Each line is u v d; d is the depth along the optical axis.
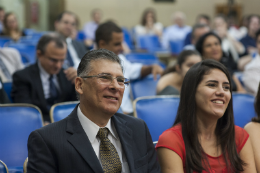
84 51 5.23
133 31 10.73
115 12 13.56
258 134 2.40
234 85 4.21
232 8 12.87
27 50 6.15
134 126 1.92
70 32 5.36
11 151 2.40
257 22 8.20
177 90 3.43
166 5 13.54
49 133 1.68
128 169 1.77
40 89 3.28
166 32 10.63
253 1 13.29
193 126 2.06
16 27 8.18
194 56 3.46
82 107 1.76
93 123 1.75
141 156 1.85
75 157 1.65
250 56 6.38
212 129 2.13
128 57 5.60
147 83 4.10
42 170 1.61
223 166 2.07
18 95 3.25
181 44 8.17
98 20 10.73
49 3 13.02
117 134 1.84
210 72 2.07
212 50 4.07
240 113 3.26
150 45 9.07
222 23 7.48
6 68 4.19
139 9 13.55
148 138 1.95
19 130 2.46
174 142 2.04
